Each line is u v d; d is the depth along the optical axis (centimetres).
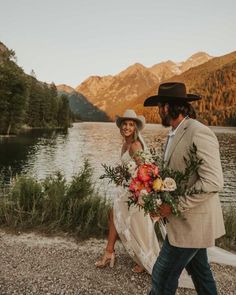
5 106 6362
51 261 395
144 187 236
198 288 272
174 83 259
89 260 402
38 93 10488
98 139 7262
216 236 245
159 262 258
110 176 278
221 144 6575
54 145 5134
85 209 525
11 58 6881
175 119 256
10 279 349
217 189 227
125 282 354
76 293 329
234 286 357
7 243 443
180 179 232
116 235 385
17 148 4450
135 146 371
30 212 520
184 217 242
